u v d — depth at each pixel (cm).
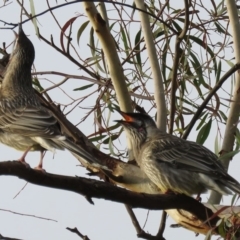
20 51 1178
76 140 1116
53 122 1088
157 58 1235
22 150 1108
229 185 1147
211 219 1068
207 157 1181
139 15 1238
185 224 1130
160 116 1243
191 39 1297
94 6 1151
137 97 1312
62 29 1191
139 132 1255
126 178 1142
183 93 1298
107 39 1168
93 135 1286
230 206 1055
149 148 1212
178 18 1311
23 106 1120
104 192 963
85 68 1260
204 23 1289
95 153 1136
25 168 908
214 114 1277
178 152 1195
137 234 1153
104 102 1298
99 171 1130
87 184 952
